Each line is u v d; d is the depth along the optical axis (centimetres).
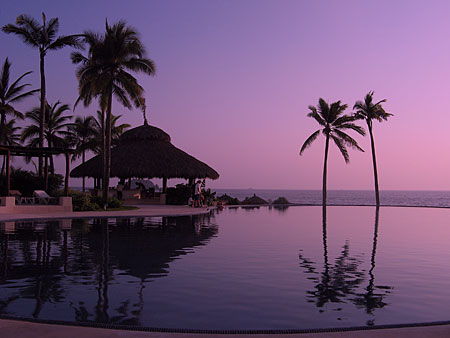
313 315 565
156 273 816
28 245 1161
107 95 2777
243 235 1452
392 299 649
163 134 3778
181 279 766
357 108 3934
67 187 2575
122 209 2753
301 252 1092
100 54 2722
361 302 631
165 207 3092
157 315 556
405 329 471
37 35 3225
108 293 663
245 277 789
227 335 452
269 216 2442
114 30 2778
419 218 2391
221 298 643
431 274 834
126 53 2750
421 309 600
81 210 2536
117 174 3369
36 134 4472
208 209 2959
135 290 683
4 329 462
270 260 970
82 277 773
